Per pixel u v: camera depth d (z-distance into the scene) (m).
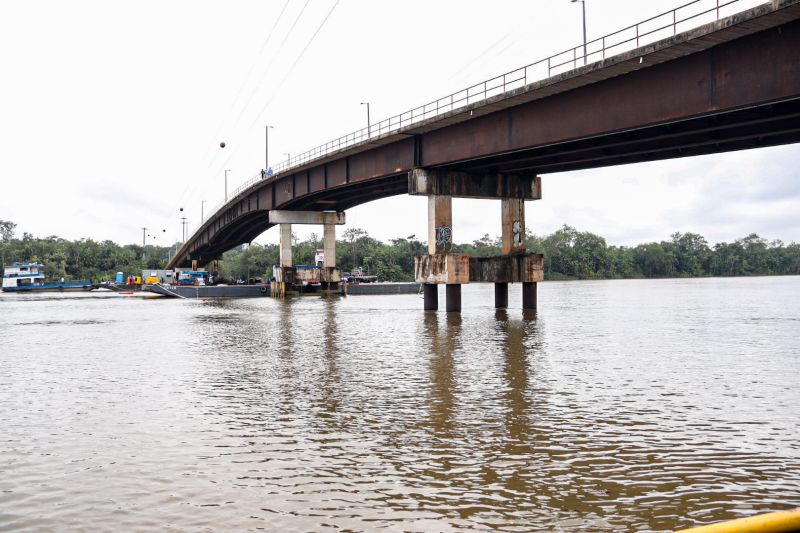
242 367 24.86
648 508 9.97
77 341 36.09
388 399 18.31
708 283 178.75
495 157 47.84
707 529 5.74
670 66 31.56
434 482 11.23
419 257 54.16
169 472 11.97
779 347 29.86
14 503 10.51
